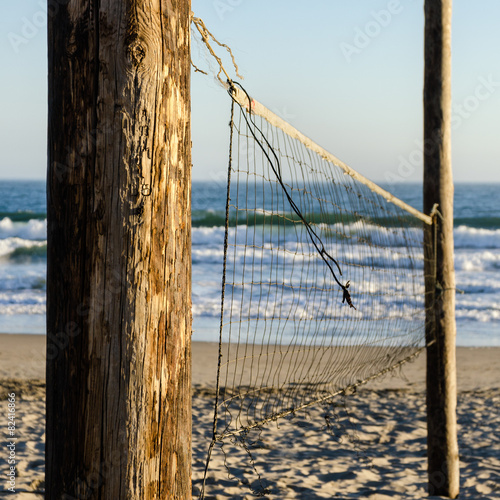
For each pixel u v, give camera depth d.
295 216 17.70
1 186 47.69
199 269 18.41
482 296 15.87
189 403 1.59
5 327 12.05
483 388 7.91
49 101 1.43
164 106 1.42
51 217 1.43
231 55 2.20
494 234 22.95
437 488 4.39
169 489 1.50
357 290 11.38
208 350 9.58
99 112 1.38
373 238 15.05
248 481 4.54
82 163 1.39
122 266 1.39
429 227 4.56
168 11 1.43
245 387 7.14
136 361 1.41
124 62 1.37
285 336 9.44
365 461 5.16
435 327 4.50
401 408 6.83
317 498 4.22
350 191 3.79
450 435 4.43
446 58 4.44
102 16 1.36
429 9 4.41
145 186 1.39
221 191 36.69
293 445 5.53
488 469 4.99
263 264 14.34
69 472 1.44
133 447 1.42
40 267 19.20
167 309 1.47
